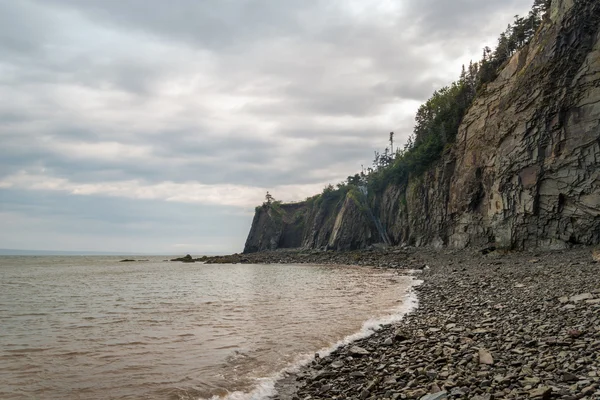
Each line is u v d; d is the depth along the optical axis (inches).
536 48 2341.3
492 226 2390.5
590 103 1932.8
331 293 1285.7
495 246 2358.5
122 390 436.1
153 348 608.4
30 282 1930.4
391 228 4121.6
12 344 634.8
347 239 4475.9
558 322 578.2
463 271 1669.5
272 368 512.1
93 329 752.3
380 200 4490.7
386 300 1085.1
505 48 3280.0
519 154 2197.3
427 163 3631.9
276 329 734.5
